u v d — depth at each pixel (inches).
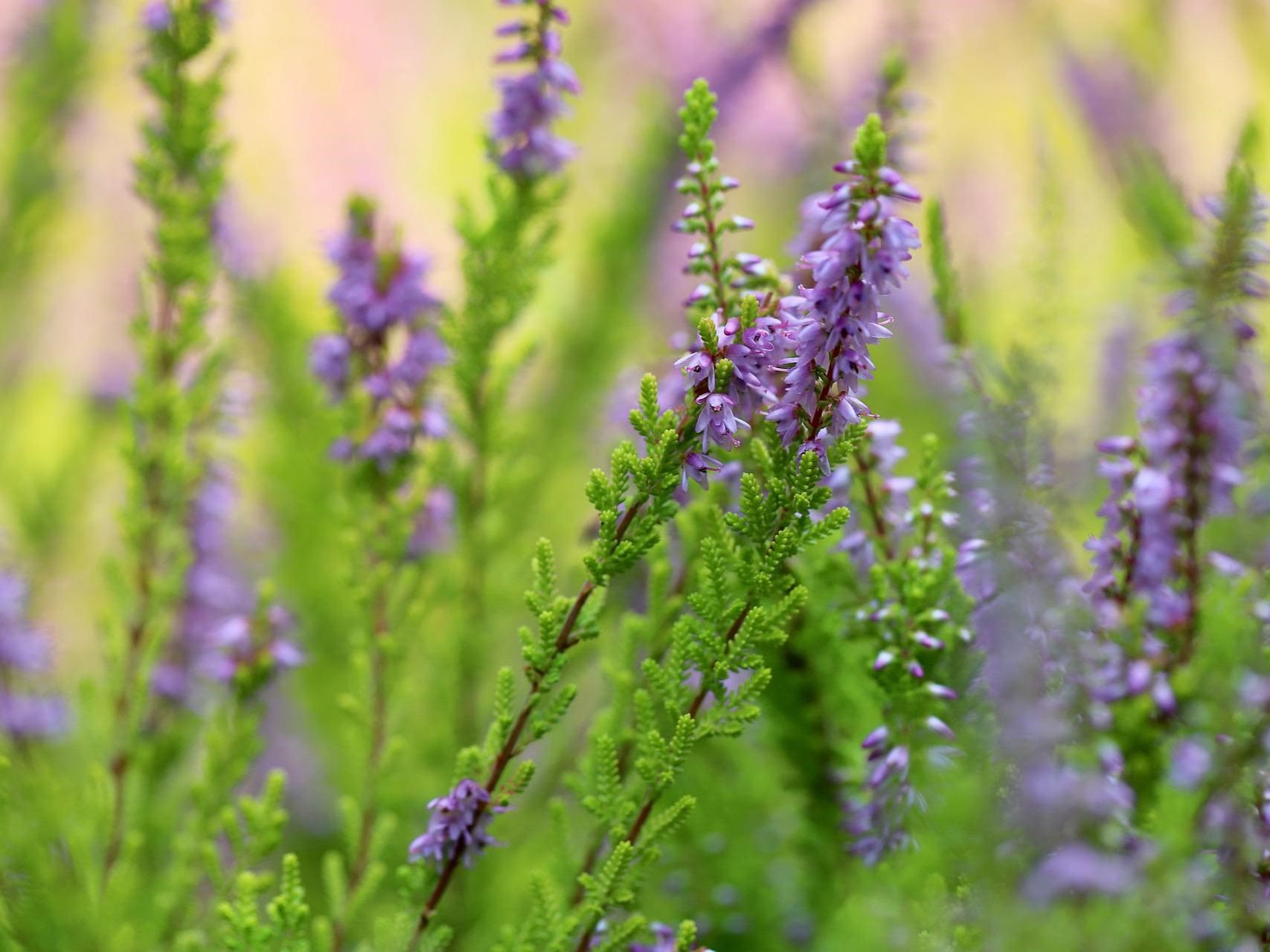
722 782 20.7
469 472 22.1
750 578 17.4
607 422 23.4
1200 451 18.4
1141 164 18.7
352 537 20.8
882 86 21.5
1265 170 19.3
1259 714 17.7
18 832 19.5
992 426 18.6
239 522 27.3
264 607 20.4
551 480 27.6
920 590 18.3
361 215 20.9
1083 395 21.2
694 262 18.3
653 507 17.3
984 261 28.6
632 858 17.8
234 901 19.6
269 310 27.0
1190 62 28.6
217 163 21.2
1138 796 18.1
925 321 25.6
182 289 21.2
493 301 21.8
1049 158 21.4
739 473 18.7
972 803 17.9
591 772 19.1
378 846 19.9
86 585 27.3
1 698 21.3
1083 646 18.1
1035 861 17.7
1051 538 18.4
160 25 21.0
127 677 20.8
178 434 21.0
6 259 28.6
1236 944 17.5
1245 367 18.4
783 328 17.2
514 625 23.3
